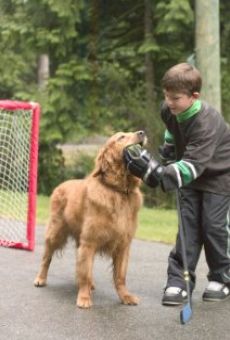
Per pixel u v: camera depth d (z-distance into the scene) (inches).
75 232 390.0
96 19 941.2
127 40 962.7
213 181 370.6
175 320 338.3
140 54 942.4
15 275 436.8
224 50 938.7
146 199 928.3
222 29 929.5
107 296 386.6
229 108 914.1
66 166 1024.9
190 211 377.4
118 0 955.3
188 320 328.5
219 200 370.9
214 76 761.6
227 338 310.7
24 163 599.8
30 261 483.8
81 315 344.8
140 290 400.5
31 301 371.9
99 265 472.4
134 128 942.4
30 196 529.3
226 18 910.4
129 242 367.9
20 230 580.7
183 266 361.4
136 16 957.2
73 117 946.7
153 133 907.4
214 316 345.7
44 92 948.6
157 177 336.2
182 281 371.2
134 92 944.9
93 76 931.3
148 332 318.0
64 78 919.0
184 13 829.2
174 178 341.1
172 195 911.7
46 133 925.2
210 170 367.2
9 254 509.7
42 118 921.5
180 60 907.4
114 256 371.9
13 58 1048.2
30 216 527.8
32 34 919.7
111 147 352.8
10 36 936.3
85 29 955.3
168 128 380.8
